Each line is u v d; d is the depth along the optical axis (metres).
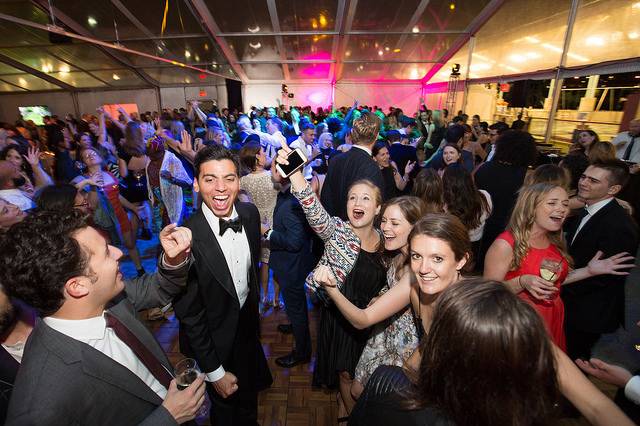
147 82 11.56
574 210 2.32
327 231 1.55
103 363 0.78
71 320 0.79
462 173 2.07
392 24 8.95
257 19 8.72
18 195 2.18
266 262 2.85
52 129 6.21
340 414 1.88
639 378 0.95
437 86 11.96
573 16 5.55
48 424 0.68
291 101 13.66
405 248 1.42
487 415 0.55
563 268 1.47
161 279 1.09
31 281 0.69
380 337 1.48
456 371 0.56
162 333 2.68
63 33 4.30
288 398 2.12
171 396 0.82
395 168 3.64
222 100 13.70
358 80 13.29
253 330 1.62
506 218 2.46
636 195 3.31
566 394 0.80
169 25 8.30
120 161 4.08
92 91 11.03
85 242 0.76
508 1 7.45
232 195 1.36
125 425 0.81
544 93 6.43
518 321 0.55
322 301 1.57
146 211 4.29
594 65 5.05
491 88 8.56
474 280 0.65
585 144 4.13
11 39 7.40
